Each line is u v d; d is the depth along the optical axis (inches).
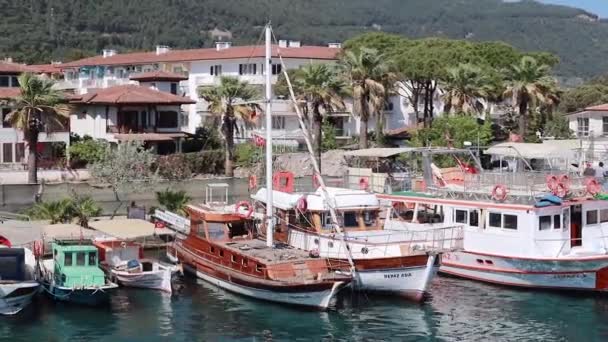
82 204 1915.6
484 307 1433.3
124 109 3100.4
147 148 3095.5
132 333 1269.7
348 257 1439.5
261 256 1470.2
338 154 2999.5
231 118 2913.4
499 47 3607.3
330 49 4156.0
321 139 3056.1
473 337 1266.0
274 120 3425.2
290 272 1417.3
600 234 1626.5
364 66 2866.6
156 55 4244.6
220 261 1550.2
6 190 2331.4
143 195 2320.4
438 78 3191.4
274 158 2876.5
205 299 1467.8
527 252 1542.8
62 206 1866.4
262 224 1669.5
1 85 2999.5
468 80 3002.0
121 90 3189.0
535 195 1574.8
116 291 1517.0
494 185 1643.7
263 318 1355.8
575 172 1883.6
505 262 1560.0
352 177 1982.0
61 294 1402.6
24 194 2353.6
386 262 1445.6
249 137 3284.9
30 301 1396.4
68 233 1561.3
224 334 1269.7
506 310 1416.1
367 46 3624.5
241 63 3777.1
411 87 3713.1
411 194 1759.4
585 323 1342.3
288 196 1631.4
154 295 1492.4
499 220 1582.2
